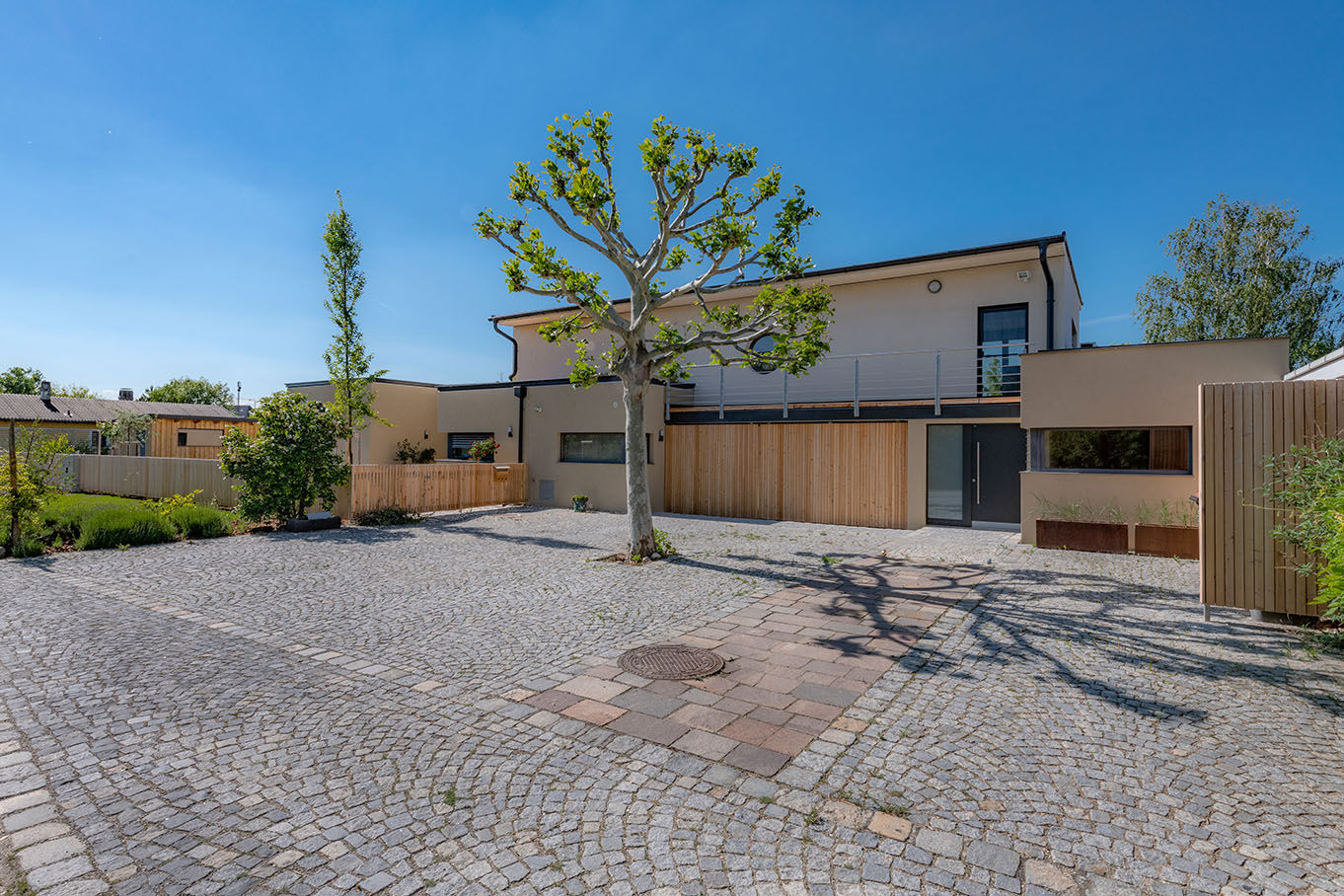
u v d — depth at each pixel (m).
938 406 12.47
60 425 33.00
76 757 3.45
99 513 10.83
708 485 15.22
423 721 3.93
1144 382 9.62
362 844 2.68
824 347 10.09
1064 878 2.43
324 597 7.15
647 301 9.77
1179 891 2.35
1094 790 3.08
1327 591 4.78
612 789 3.13
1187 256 23.03
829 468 13.73
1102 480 9.90
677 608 6.69
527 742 3.66
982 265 13.60
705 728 3.84
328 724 3.88
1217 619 6.05
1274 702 4.14
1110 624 5.95
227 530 11.85
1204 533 5.79
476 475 16.02
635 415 9.57
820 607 6.70
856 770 3.32
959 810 2.92
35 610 6.55
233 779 3.23
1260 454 5.55
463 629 5.95
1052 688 4.43
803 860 2.56
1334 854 2.56
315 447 12.59
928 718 3.96
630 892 2.37
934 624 6.05
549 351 19.86
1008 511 12.23
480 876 2.47
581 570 8.62
